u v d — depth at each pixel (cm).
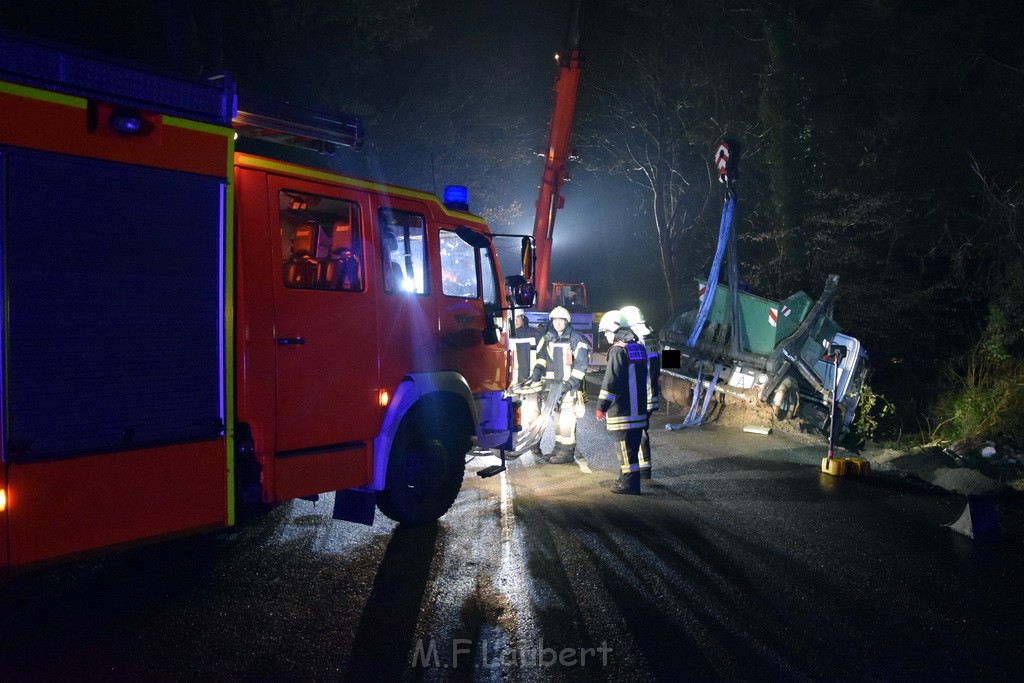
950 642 480
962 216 1919
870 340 1966
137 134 446
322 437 558
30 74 405
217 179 480
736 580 568
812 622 501
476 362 701
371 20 1780
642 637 469
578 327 2334
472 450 743
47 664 412
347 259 589
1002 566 626
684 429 1242
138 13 1441
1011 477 1123
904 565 618
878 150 2044
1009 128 1830
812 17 2014
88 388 429
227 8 1681
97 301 431
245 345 508
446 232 671
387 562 575
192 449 473
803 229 2006
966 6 1806
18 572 406
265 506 528
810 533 692
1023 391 1376
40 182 409
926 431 1580
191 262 470
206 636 450
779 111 1995
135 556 573
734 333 1284
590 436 1159
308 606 495
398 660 430
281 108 555
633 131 2866
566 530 668
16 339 402
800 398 1314
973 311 1884
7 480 401
